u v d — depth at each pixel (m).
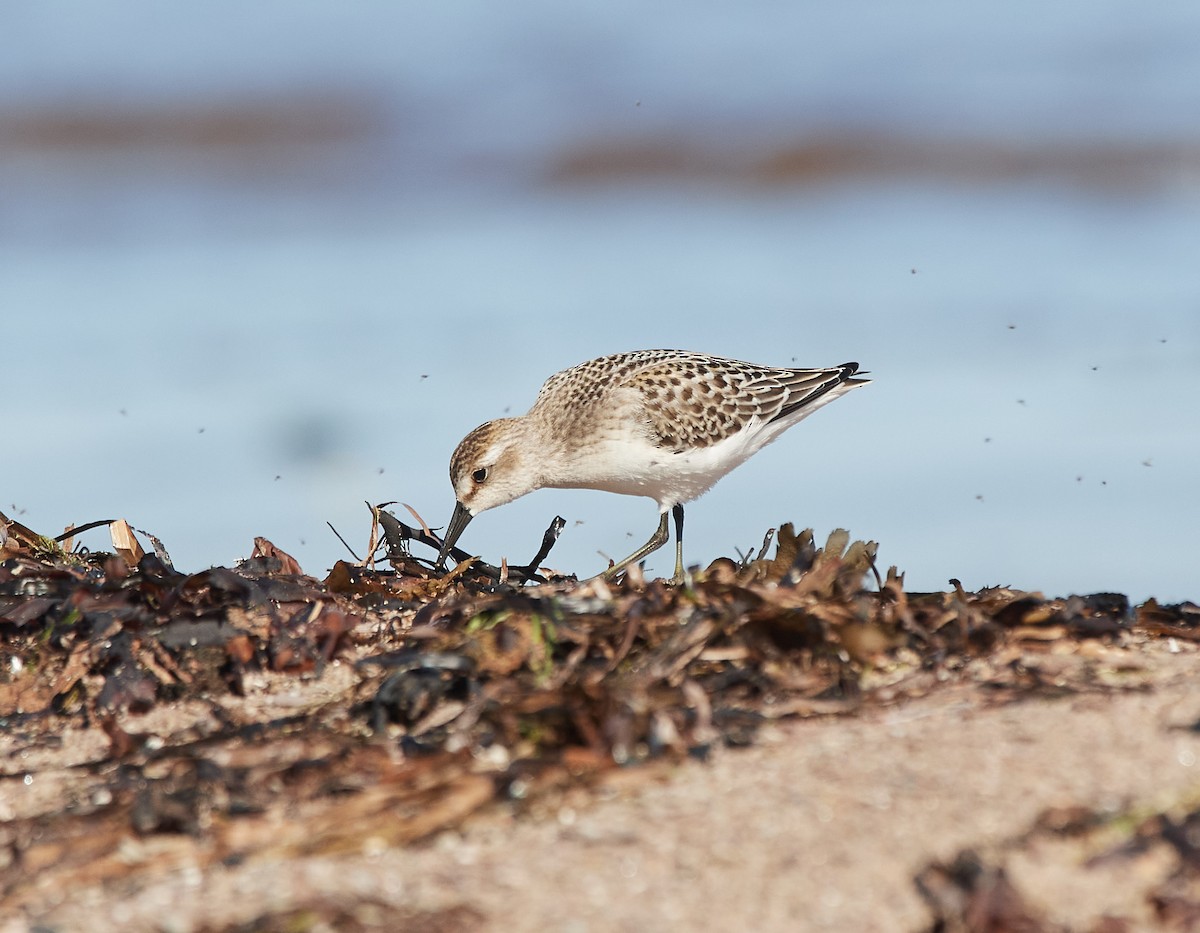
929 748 7.12
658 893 6.11
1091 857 6.25
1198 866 6.17
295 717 8.33
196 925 6.12
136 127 43.53
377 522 11.08
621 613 8.61
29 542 10.77
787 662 8.16
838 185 41.25
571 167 42.38
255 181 40.31
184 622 9.05
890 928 5.88
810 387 14.52
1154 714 7.42
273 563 10.38
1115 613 9.19
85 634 9.21
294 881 6.38
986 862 6.20
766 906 6.01
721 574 9.96
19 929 6.20
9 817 7.38
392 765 7.43
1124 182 40.03
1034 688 7.83
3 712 8.74
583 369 14.23
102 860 6.79
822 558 9.34
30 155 42.88
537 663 8.22
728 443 13.97
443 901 6.14
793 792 6.77
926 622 8.69
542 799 6.88
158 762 7.86
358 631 9.46
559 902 6.08
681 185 41.41
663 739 7.21
